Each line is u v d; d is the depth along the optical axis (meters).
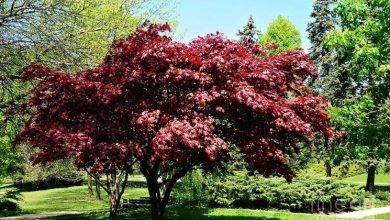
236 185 18.55
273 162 9.41
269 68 8.82
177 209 15.59
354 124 9.89
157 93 8.66
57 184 43.16
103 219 14.68
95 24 12.51
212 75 8.25
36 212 21.86
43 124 8.90
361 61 9.71
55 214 20.17
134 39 9.02
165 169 9.22
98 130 8.20
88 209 23.47
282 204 18.39
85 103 8.55
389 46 9.66
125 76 8.53
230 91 8.08
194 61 8.22
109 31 13.33
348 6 9.97
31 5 10.19
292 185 18.38
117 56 9.02
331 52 29.00
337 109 10.05
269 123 8.68
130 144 7.85
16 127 12.86
